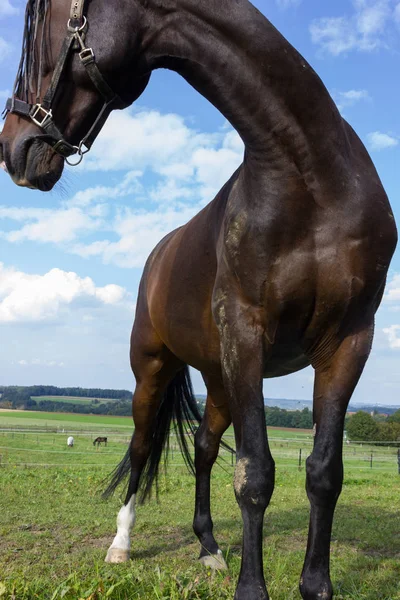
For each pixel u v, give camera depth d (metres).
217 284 2.47
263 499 2.05
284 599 2.54
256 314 2.31
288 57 2.29
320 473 2.18
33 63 2.35
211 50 2.32
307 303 2.31
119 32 2.28
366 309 2.37
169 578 2.74
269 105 2.28
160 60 2.39
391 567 3.55
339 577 3.28
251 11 2.34
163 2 2.33
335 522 5.25
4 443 23.30
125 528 3.95
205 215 3.12
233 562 3.65
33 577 3.23
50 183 2.40
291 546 4.27
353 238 2.28
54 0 2.35
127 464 4.26
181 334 3.33
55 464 12.75
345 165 2.33
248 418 2.18
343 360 2.36
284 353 2.58
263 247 2.28
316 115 2.27
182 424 4.28
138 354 4.08
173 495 7.31
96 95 2.36
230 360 2.31
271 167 2.29
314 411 2.39
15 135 2.35
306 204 2.27
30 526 4.99
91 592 2.45
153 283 3.76
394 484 9.68
